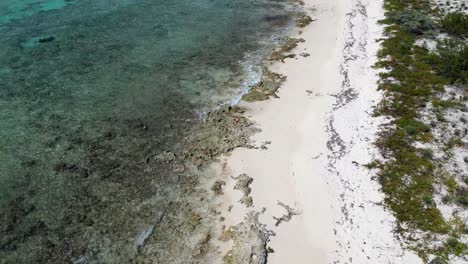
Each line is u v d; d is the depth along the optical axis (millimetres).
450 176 19906
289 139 23266
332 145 22438
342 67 29062
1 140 23312
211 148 22797
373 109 24625
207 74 29109
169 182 20875
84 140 23469
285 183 20594
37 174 21328
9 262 17359
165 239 18172
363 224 18141
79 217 19203
